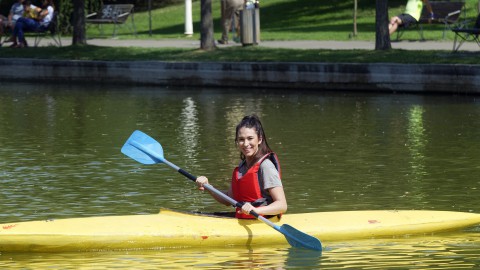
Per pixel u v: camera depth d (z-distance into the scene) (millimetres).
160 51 30000
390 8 41094
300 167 14812
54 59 30266
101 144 17281
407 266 9406
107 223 10352
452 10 32656
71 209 12148
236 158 15648
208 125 19438
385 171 14438
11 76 30891
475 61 24359
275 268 9375
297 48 29531
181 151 16391
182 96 24891
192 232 10250
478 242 10438
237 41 33188
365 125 19047
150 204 12469
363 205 12242
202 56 28500
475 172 14273
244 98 24109
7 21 34781
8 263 9688
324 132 18234
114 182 13906
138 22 45281
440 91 24016
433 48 28438
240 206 10203
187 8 38219
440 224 10906
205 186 10703
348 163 15094
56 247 10070
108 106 22984
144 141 11445
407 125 18969
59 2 40531
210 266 9469
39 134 18516
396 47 29203
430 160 15258
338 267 9391
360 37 33844
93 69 29203
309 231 10508
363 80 25031
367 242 10453
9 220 11531
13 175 14406
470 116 20016
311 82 25781
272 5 45469
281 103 22891
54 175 14406
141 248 10156
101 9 38719
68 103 23719
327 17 41812
